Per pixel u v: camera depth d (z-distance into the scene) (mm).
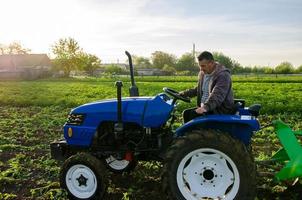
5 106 18891
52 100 19469
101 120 5711
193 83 42344
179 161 5051
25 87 34312
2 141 9891
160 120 5477
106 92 26547
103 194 5520
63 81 51812
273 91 28250
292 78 54688
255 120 5000
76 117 5914
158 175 6793
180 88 32312
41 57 76625
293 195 5613
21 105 19062
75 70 74062
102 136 5793
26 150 8992
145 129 5605
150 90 28281
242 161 4887
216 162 5070
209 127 5371
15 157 8383
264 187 5922
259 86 35406
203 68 5500
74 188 5660
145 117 5496
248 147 5555
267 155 8086
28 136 10641
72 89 30750
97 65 81250
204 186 5109
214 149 4949
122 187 6266
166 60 113812
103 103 5820
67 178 5680
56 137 10484
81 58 70562
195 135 5020
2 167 7609
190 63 110562
